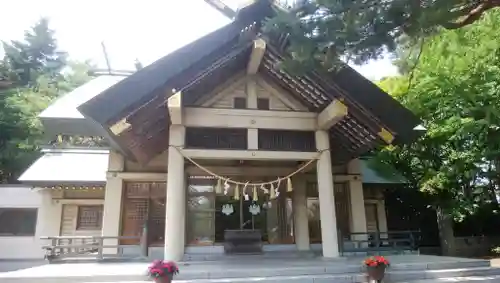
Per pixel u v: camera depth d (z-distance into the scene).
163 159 12.45
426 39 6.11
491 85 11.49
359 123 10.11
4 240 15.02
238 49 8.94
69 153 15.74
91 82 15.52
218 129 9.84
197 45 8.55
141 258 10.23
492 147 13.10
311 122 10.20
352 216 13.27
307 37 5.27
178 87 8.59
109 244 11.52
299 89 10.05
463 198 17.22
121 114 8.00
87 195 14.51
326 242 9.47
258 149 9.77
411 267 7.85
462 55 12.04
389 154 17.00
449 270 7.85
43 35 34.31
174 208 8.79
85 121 11.91
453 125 13.53
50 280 6.71
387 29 5.02
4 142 22.28
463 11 5.15
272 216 12.17
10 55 31.02
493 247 18.80
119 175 12.09
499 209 18.69
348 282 7.11
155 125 9.63
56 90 29.77
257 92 10.47
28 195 15.71
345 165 13.80
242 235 11.04
